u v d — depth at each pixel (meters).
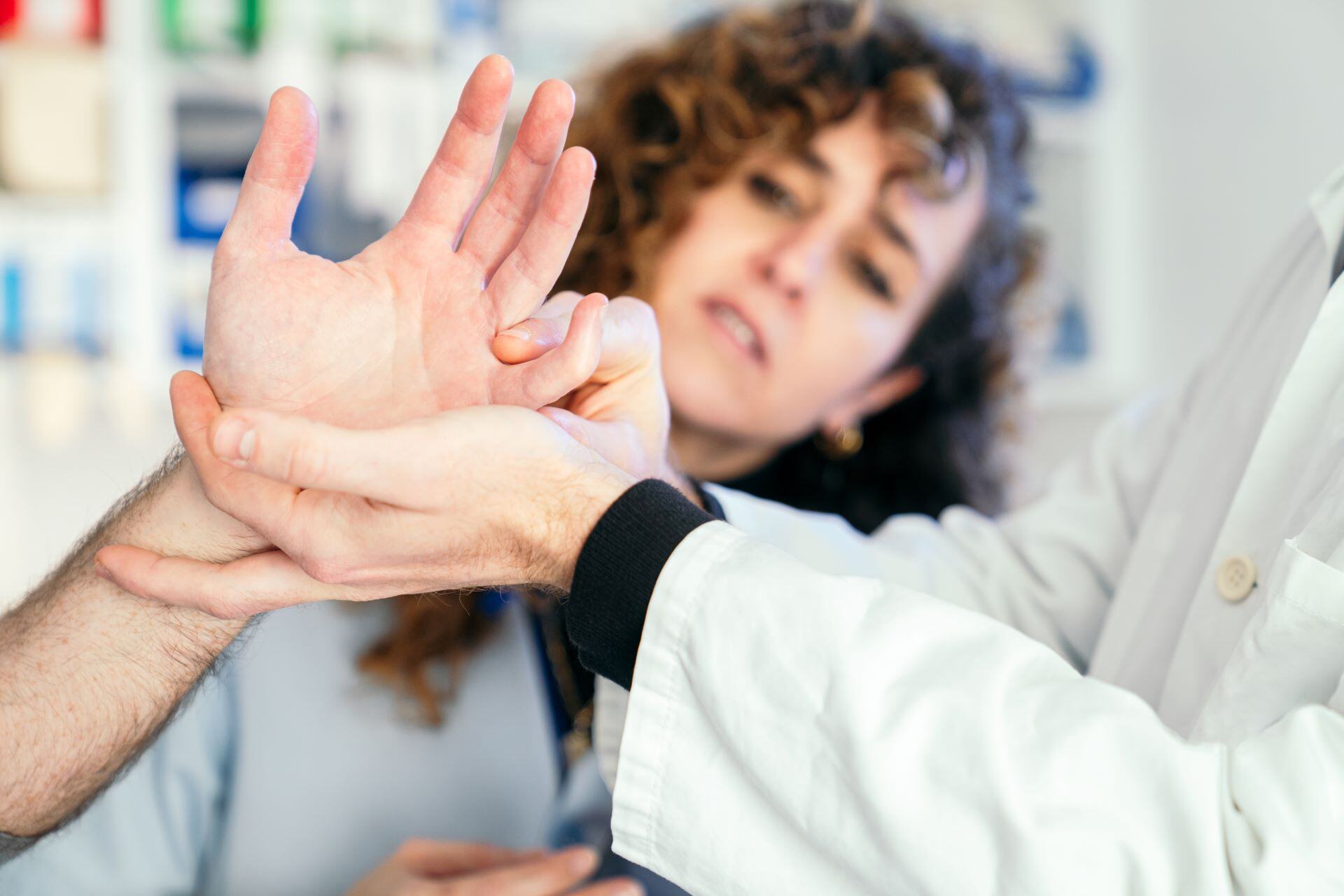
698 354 1.40
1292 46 2.35
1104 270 2.70
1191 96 2.58
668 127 1.41
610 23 2.31
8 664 0.65
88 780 0.67
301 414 0.57
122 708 0.65
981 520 1.05
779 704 0.49
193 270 2.30
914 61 1.42
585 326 0.57
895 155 1.36
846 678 0.48
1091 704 0.49
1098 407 2.82
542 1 2.30
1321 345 0.66
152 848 1.03
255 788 1.07
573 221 0.58
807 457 1.68
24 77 2.19
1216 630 0.66
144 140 2.25
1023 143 1.58
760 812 0.50
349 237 2.26
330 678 1.10
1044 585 0.93
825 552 0.90
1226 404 0.80
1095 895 0.44
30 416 2.32
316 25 2.23
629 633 0.53
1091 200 2.68
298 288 0.56
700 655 0.50
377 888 0.93
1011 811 0.45
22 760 0.64
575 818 1.12
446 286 0.60
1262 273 0.85
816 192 1.38
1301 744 0.47
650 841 0.52
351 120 2.25
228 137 2.31
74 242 2.24
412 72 2.26
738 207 1.39
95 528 0.70
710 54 1.41
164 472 0.67
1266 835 0.45
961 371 1.66
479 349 0.60
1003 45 2.51
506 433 0.52
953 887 0.45
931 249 1.44
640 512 0.53
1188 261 2.61
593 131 1.46
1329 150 2.30
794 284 1.38
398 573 0.56
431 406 0.59
